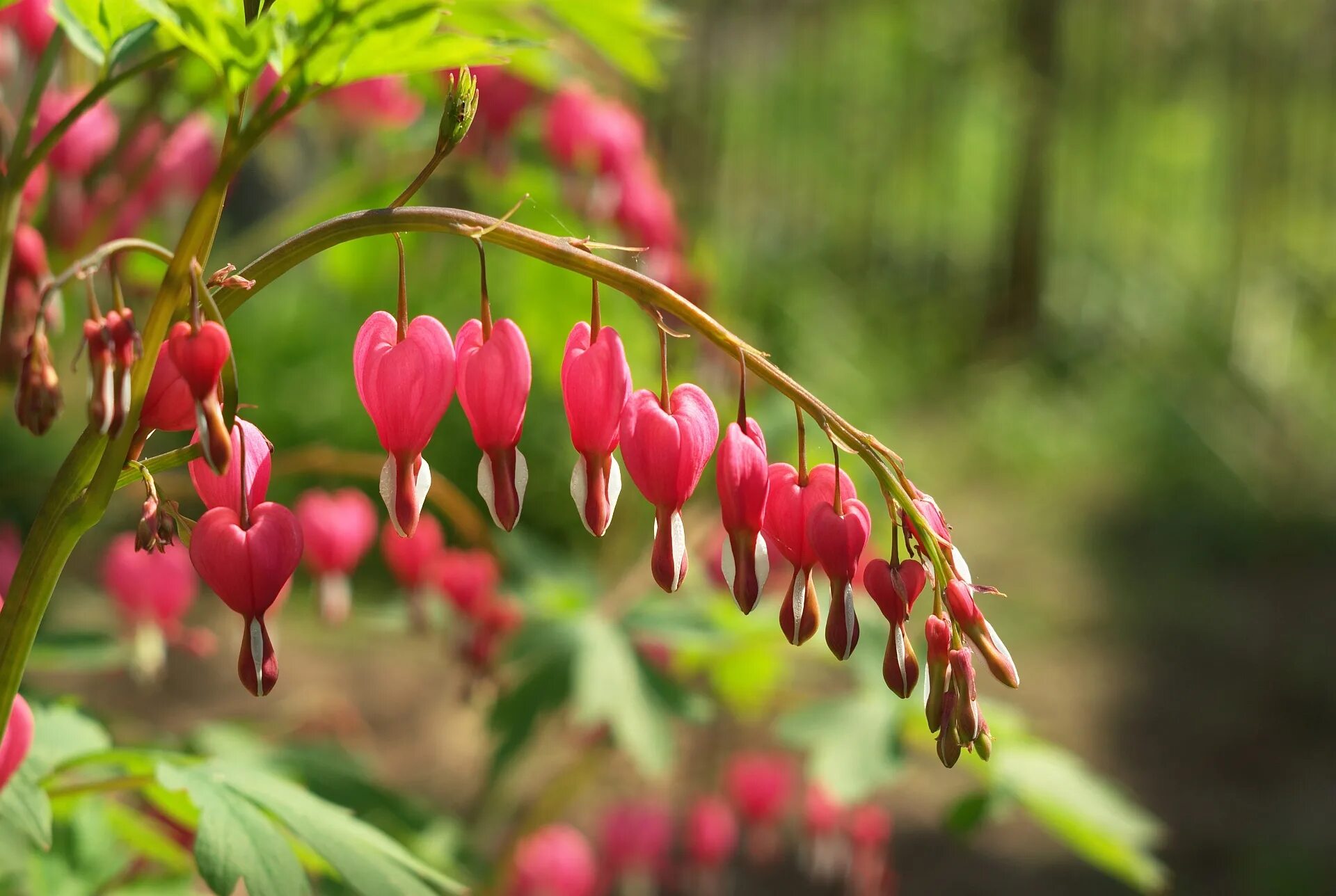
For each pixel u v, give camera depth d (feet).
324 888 7.25
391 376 4.37
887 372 48.14
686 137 45.32
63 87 8.82
